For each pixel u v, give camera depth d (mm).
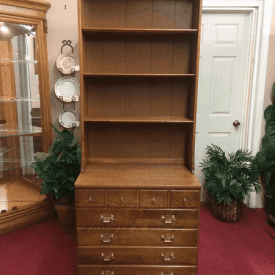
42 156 2428
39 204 2623
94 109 2105
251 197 2959
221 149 2867
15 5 2238
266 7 2580
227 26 2762
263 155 2617
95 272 1768
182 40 2014
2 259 2082
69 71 2539
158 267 1760
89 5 1971
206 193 3078
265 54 2664
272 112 2627
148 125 2119
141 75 1846
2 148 2682
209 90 2877
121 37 2008
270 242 2359
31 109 2598
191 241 1731
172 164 2146
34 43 2465
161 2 1975
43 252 2178
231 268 2012
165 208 1704
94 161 2156
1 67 2545
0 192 2799
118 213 1706
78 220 1716
